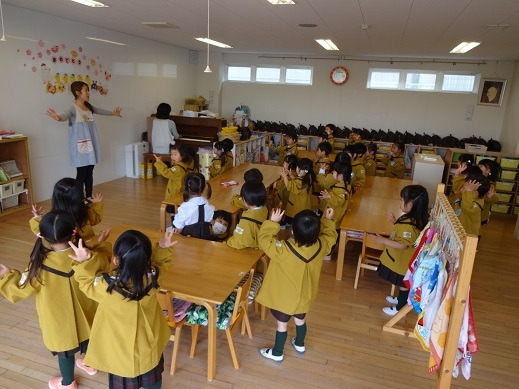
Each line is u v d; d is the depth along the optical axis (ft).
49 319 6.32
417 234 9.09
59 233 5.97
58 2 14.39
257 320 9.80
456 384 8.05
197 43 25.76
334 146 26.81
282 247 7.33
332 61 29.43
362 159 17.46
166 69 27.04
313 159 21.70
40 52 16.87
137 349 5.72
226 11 14.33
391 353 8.87
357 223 11.72
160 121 23.07
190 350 8.44
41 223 5.98
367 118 29.63
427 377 8.16
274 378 7.88
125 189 20.99
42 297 6.28
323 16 14.35
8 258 12.24
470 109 27.37
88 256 5.65
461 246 5.50
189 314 7.63
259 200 8.61
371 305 10.77
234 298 8.18
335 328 9.68
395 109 28.91
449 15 13.08
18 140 15.28
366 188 16.21
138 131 24.71
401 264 9.50
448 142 26.53
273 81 31.53
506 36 16.47
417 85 28.43
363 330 9.66
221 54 31.30
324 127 29.07
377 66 28.58
